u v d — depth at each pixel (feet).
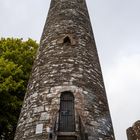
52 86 28.76
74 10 38.70
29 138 25.88
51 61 31.48
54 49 32.81
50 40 34.45
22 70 54.08
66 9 38.63
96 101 28.94
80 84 28.94
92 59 33.32
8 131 48.78
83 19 38.32
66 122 26.43
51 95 28.02
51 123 25.63
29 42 61.57
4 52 55.88
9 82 46.03
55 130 25.02
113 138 28.12
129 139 27.76
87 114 26.78
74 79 29.17
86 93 28.55
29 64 56.39
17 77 49.93
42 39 36.55
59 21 36.60
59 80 29.09
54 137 24.44
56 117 26.03
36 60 34.32
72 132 24.94
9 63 49.62
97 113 27.84
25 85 51.55
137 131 27.12
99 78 32.22
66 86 28.43
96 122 26.94
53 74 29.91
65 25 35.68
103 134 26.73
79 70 30.32
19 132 27.66
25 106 29.68
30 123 26.94
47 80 29.60
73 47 32.71
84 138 24.36
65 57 31.42
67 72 29.81
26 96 31.01
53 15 38.65
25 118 28.07
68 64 30.60
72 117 26.68
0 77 46.80
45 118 26.37
